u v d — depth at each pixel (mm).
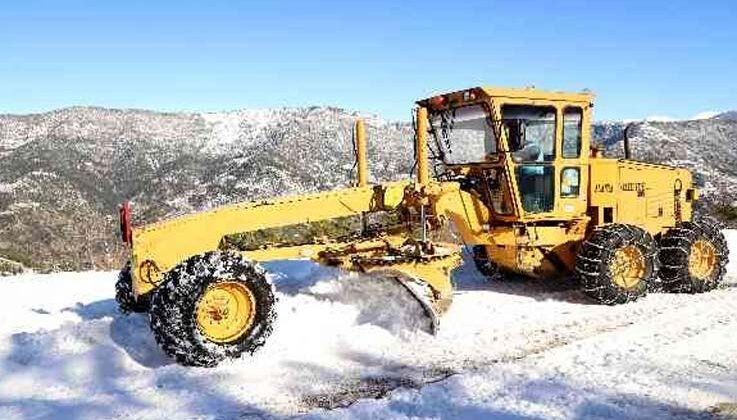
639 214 9367
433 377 5703
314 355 6305
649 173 9508
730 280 10219
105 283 10961
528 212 8648
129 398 5250
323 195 7207
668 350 6289
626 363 5910
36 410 5059
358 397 5246
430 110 9023
